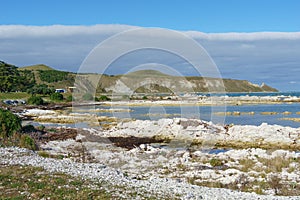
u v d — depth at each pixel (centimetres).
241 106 8900
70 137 3281
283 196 1525
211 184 1752
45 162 1811
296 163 2170
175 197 1348
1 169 1567
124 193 1337
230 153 2527
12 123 2828
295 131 3450
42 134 3416
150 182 1631
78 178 1498
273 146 3112
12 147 2250
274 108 8131
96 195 1272
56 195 1232
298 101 10712
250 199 1398
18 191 1258
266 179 1848
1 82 10700
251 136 3353
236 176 1861
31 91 10212
